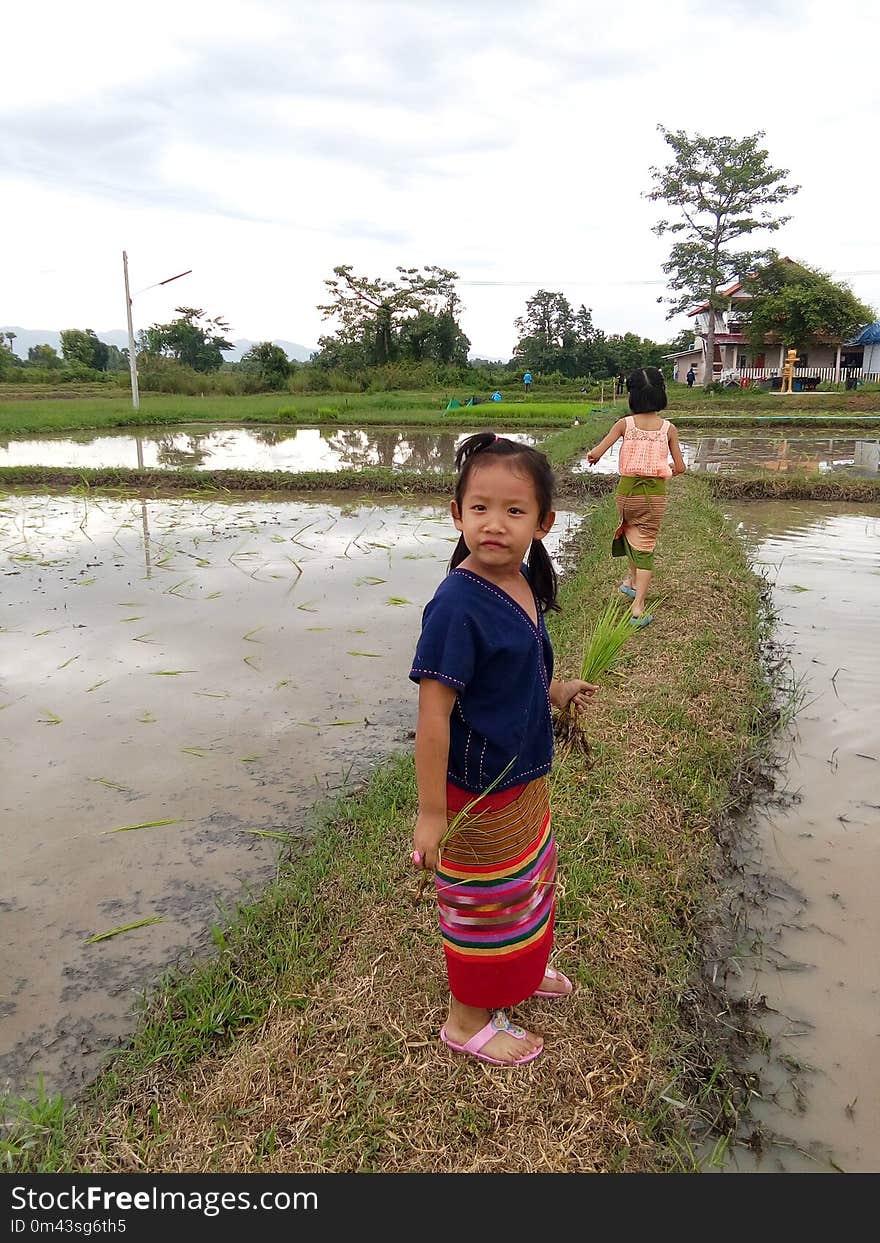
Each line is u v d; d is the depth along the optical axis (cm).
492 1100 208
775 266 3822
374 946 260
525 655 189
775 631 594
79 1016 253
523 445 185
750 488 1183
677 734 393
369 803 353
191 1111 210
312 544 912
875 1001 258
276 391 4969
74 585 732
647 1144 203
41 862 327
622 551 573
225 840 342
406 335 5650
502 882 197
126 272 3012
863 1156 209
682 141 3619
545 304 6044
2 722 452
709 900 302
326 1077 214
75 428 2509
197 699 483
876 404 3034
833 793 376
